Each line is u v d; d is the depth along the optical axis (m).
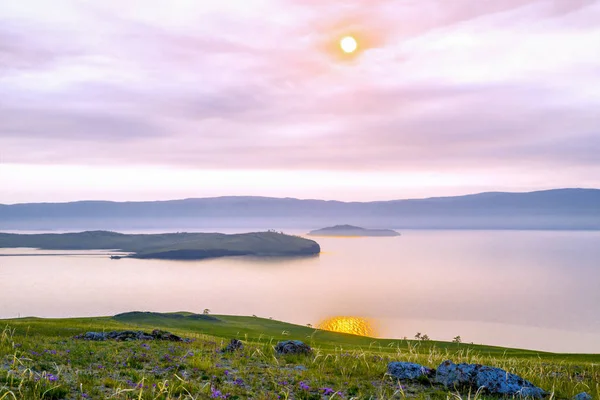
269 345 25.44
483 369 17.88
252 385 16.42
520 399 16.22
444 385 17.77
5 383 13.98
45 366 17.25
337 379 18.00
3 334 22.69
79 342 24.88
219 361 20.81
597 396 17.27
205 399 14.34
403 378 18.83
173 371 17.56
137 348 23.12
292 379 17.70
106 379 15.47
